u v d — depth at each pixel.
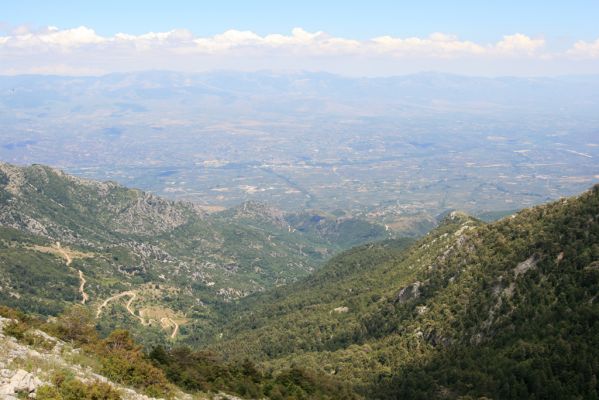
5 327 78.19
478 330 170.50
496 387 135.75
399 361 179.25
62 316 92.75
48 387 61.84
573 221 178.88
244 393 114.12
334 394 141.12
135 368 82.31
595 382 122.31
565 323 144.62
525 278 171.75
